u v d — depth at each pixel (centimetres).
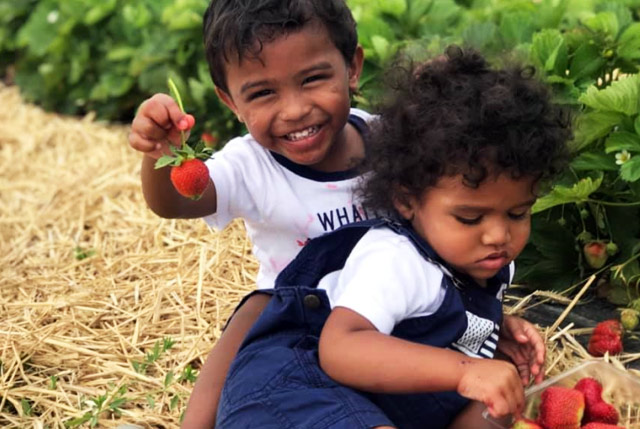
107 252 441
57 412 313
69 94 634
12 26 687
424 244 258
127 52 567
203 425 276
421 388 236
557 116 251
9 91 693
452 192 247
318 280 270
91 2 604
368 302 244
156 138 258
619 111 342
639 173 328
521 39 405
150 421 308
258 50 269
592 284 369
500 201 246
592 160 348
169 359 341
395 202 264
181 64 528
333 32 276
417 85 254
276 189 288
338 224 288
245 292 385
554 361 325
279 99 276
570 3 479
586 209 370
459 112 243
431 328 257
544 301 366
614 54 388
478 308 267
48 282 414
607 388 283
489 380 230
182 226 449
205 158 254
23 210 506
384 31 438
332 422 238
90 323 371
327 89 277
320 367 252
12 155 581
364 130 301
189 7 523
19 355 344
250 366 258
